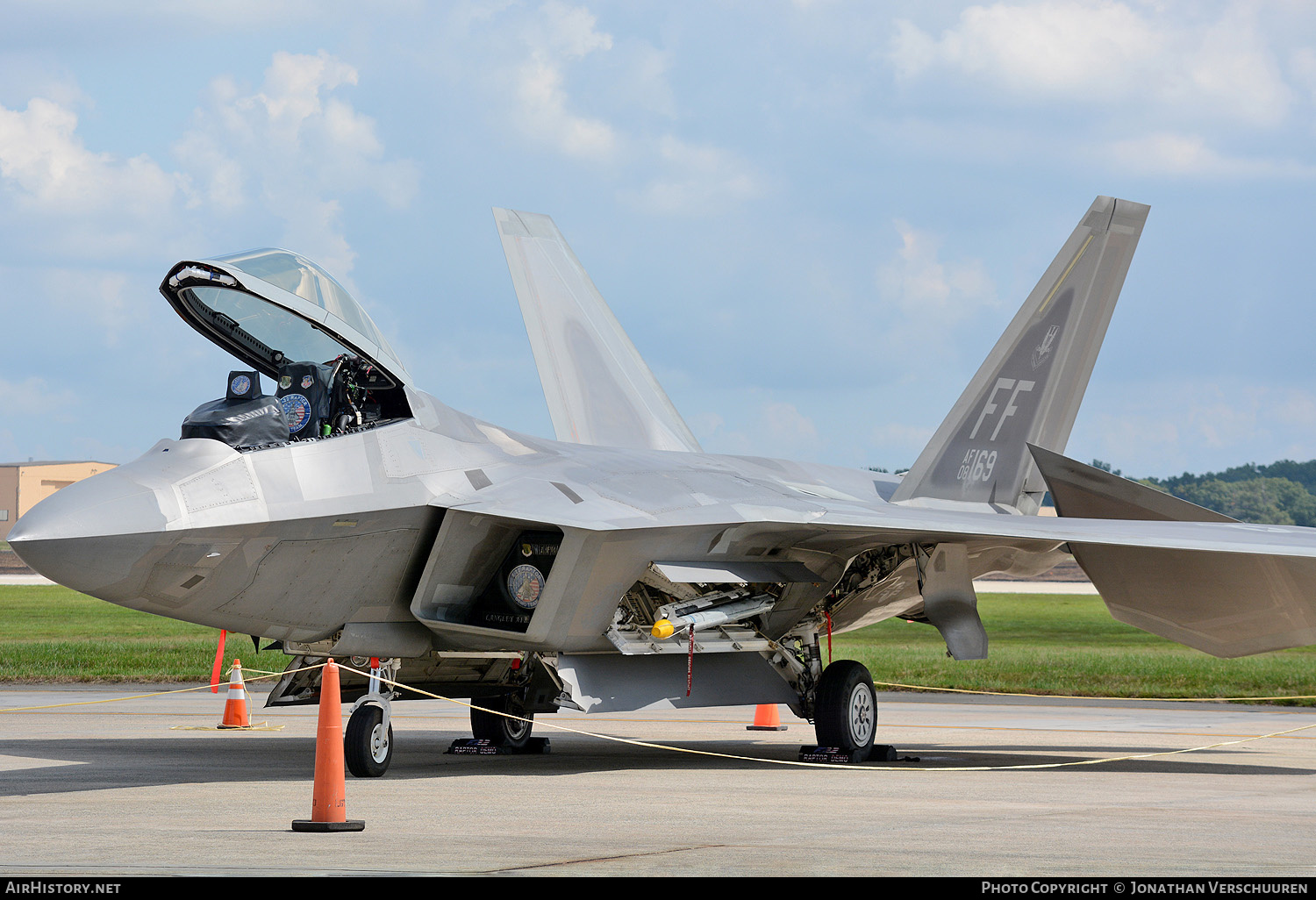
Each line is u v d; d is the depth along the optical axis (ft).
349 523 89.30
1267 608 110.22
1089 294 137.18
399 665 100.68
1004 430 133.90
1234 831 67.10
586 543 93.86
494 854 57.11
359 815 70.59
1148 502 117.60
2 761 102.89
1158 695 207.51
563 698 97.86
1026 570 127.95
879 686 204.85
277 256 92.58
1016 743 132.77
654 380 152.25
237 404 91.04
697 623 101.55
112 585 79.61
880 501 127.44
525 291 149.79
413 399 98.02
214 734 133.49
